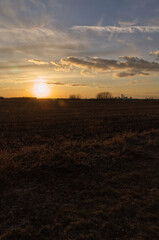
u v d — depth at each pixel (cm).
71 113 3353
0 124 1991
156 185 522
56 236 324
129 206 414
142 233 329
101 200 446
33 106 5709
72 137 1319
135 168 662
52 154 766
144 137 1221
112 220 367
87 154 792
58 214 387
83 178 577
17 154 785
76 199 453
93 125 1847
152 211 396
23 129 1703
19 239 317
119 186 519
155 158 775
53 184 534
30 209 408
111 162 726
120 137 1220
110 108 4928
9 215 386
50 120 2339
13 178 558
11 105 6169
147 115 2861
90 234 326
